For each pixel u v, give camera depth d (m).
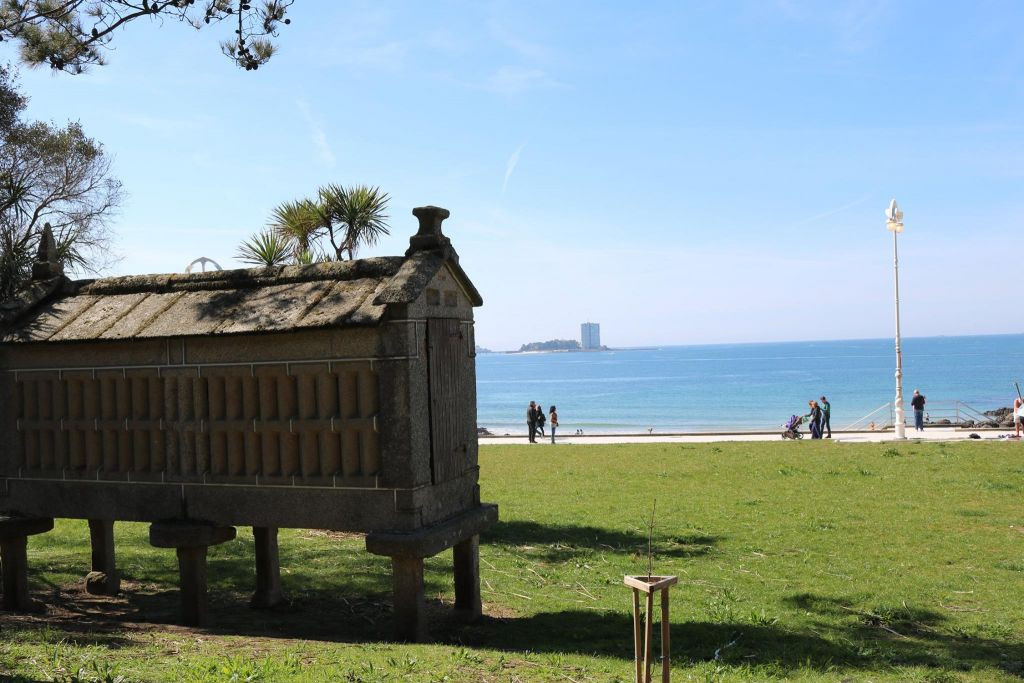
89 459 9.13
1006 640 8.34
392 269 8.25
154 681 6.01
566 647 8.09
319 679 6.20
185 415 8.63
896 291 31.33
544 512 16.97
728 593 10.30
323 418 7.98
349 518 7.89
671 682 6.73
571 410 98.62
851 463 23.19
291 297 8.43
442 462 8.24
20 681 5.82
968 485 18.73
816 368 188.25
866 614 9.27
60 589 10.66
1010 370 150.12
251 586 11.19
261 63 11.21
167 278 9.44
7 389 9.55
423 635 7.87
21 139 18.19
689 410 90.38
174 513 8.68
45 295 9.88
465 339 8.94
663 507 17.23
